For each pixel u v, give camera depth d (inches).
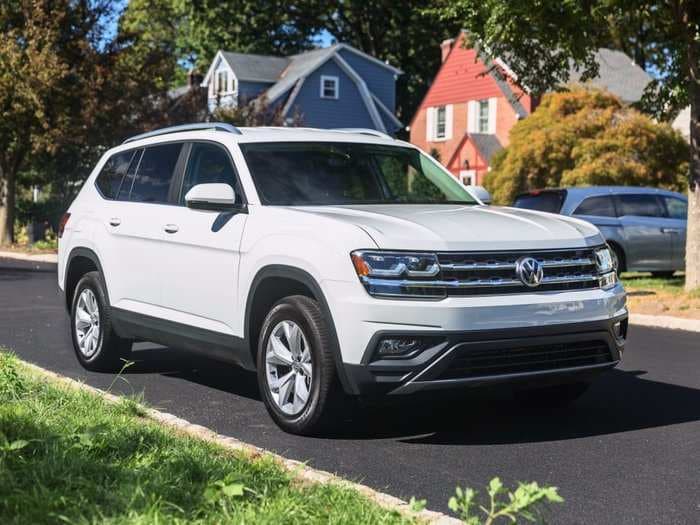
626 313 255.1
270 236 249.1
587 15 553.0
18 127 1147.9
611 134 1159.6
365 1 2292.1
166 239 288.8
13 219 1247.5
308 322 233.1
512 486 199.6
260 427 250.8
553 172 1187.3
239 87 1946.4
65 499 157.6
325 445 232.2
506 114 1685.5
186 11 2385.6
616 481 204.7
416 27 2293.3
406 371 221.6
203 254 273.4
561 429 252.1
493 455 224.8
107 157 344.8
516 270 232.5
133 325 306.8
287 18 2330.2
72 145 1179.3
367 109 2004.2
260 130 291.0
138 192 315.6
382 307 221.3
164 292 291.1
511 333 227.0
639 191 744.3
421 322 221.0
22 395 247.8
